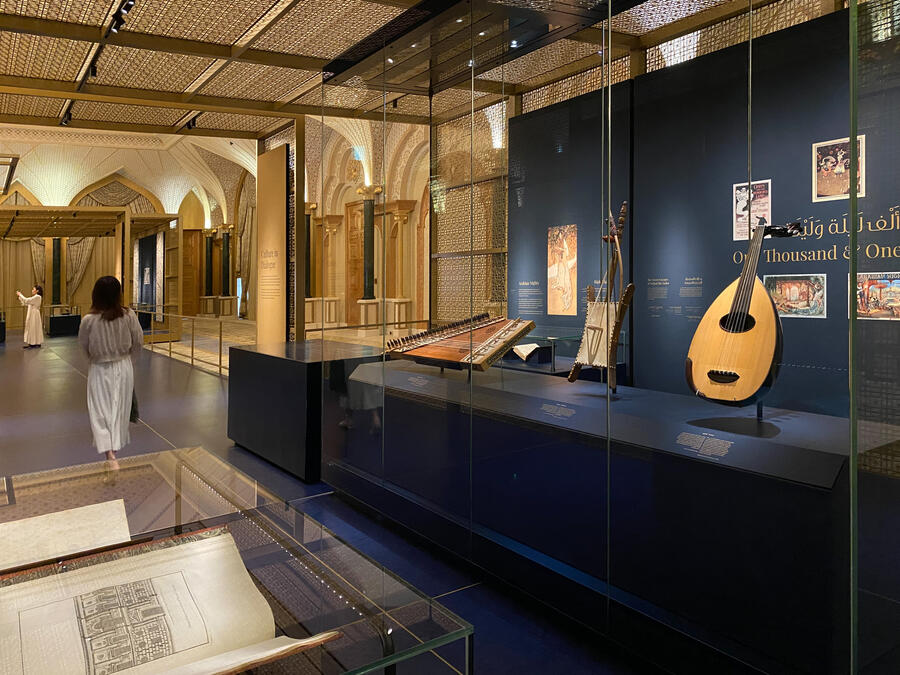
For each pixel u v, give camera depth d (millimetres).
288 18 5668
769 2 1817
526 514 2854
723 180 1934
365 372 4090
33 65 6863
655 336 2160
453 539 3352
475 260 2980
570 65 2412
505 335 2807
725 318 1956
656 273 2127
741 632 2041
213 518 1514
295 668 915
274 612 1081
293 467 4961
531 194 2605
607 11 2229
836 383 1715
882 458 934
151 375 10430
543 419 2693
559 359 2545
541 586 2812
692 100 1993
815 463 1801
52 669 941
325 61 6754
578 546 2609
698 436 2096
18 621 1061
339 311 4383
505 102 2723
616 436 2379
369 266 3988
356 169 4062
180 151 22156
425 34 3275
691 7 2000
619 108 2215
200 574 1225
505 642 2643
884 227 917
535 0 2541
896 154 895
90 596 1134
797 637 1888
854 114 941
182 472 1886
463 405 3191
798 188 1753
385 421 3898
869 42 927
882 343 928
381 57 3734
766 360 1870
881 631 942
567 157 2428
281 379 5098
